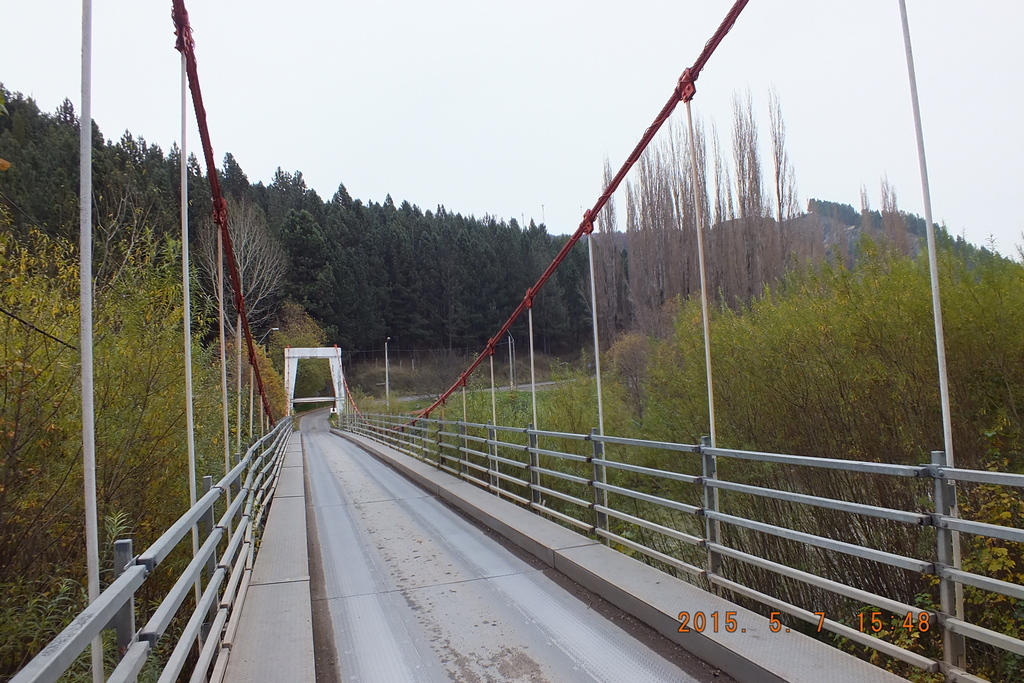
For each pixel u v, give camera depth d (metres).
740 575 7.27
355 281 70.50
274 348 55.66
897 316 6.14
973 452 5.65
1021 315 5.52
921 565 2.87
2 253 5.80
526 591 5.19
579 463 9.77
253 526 6.34
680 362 10.57
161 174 40.31
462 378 14.35
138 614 6.17
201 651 3.50
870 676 2.99
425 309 72.00
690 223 29.41
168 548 2.69
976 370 5.72
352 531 7.94
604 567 5.11
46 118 23.12
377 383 63.56
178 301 7.93
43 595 5.43
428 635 4.38
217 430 9.17
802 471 6.67
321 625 4.66
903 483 5.72
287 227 66.75
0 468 5.59
